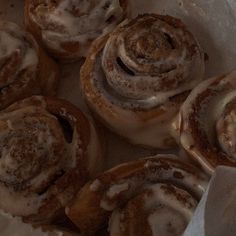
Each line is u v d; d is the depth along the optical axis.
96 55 0.39
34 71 0.40
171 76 0.36
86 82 0.39
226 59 0.41
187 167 0.34
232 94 0.35
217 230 0.27
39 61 0.40
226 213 0.28
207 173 0.34
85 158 0.36
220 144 0.34
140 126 0.38
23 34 0.41
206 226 0.27
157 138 0.38
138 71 0.37
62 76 0.43
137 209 0.34
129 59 0.37
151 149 0.40
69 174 0.36
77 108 0.39
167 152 0.39
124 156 0.40
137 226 0.33
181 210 0.33
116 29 0.39
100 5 0.41
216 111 0.35
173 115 0.37
